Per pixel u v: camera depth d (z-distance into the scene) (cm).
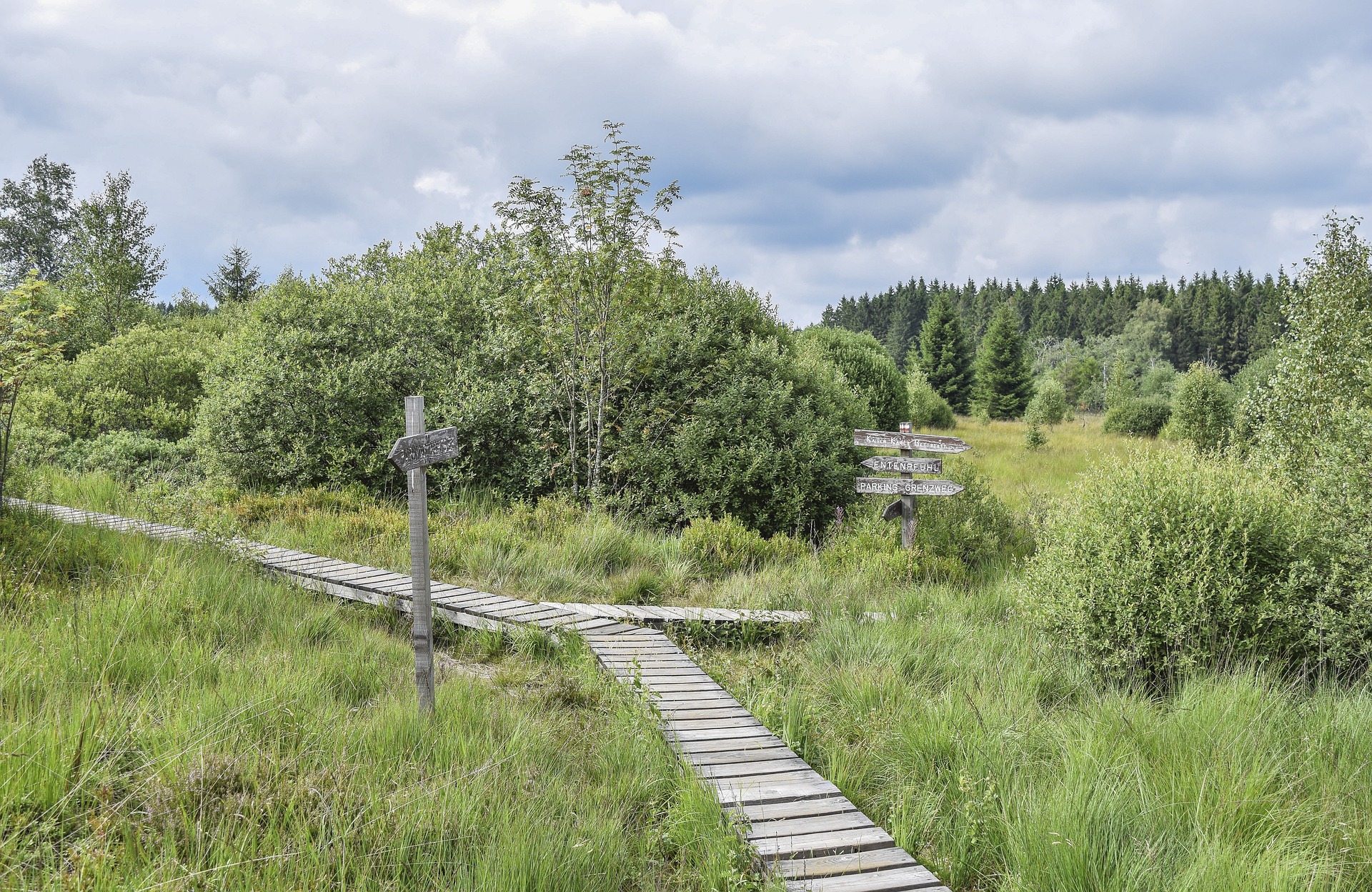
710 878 369
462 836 363
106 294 2673
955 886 392
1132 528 663
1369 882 380
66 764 361
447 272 1544
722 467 1229
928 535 1108
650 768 480
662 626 780
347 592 803
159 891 296
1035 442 2522
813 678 659
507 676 643
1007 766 479
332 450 1226
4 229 4797
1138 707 552
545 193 1177
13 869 297
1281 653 637
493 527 1023
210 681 506
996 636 727
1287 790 439
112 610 580
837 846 396
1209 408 2278
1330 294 955
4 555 686
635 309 1241
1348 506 659
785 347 1527
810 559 1034
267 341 1323
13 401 883
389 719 477
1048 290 11788
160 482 1268
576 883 355
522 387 1289
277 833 342
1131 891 354
